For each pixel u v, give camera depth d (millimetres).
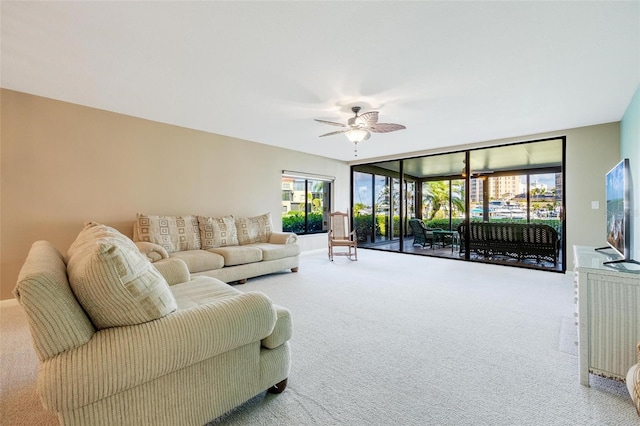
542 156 6070
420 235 7051
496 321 2465
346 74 2477
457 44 2021
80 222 3246
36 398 1480
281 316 1514
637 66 2316
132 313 1055
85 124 3270
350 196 7086
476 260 5262
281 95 2936
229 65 2340
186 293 1792
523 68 2357
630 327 1499
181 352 1101
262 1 1618
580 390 1534
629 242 1788
